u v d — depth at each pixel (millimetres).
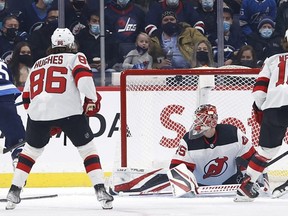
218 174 14172
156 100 15852
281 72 12297
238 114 16031
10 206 12289
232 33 20422
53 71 12188
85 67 11961
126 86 15547
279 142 12539
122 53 19656
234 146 13969
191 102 16047
